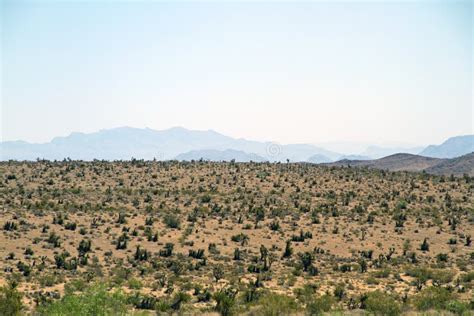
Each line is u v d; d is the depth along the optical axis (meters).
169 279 58.78
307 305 40.56
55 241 73.94
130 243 78.56
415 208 105.12
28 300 45.34
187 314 39.31
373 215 100.19
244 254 76.56
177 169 132.00
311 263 71.62
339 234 89.25
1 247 70.19
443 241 85.94
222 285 56.22
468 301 44.59
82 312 30.52
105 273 62.59
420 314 37.91
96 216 91.75
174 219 90.50
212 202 106.06
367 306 40.56
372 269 70.00
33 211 90.06
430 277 64.50
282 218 97.38
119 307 32.09
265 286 56.59
